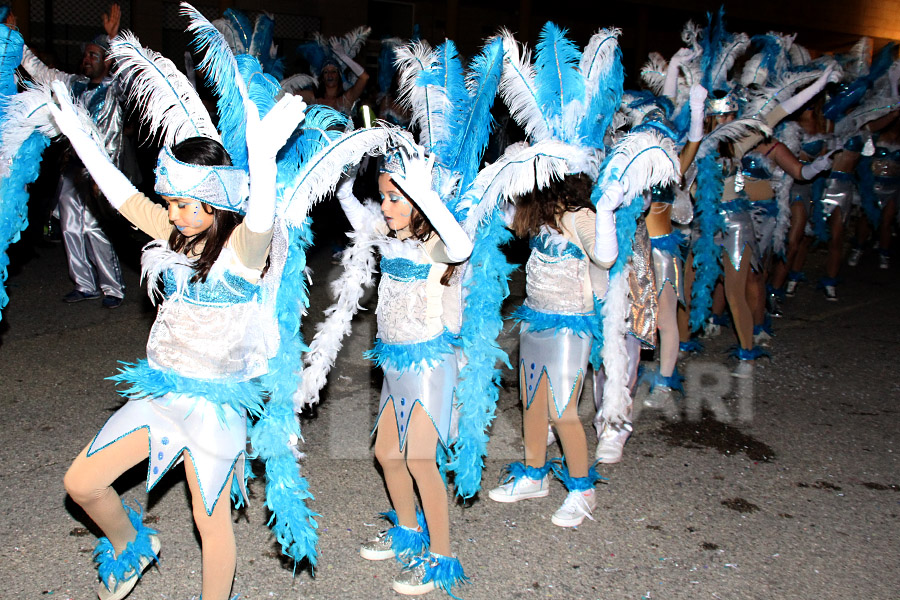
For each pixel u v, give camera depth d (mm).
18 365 5242
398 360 2979
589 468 3748
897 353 6363
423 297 2957
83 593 2949
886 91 7777
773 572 3295
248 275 2496
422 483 3018
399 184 2688
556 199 3398
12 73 3297
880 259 9648
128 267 7801
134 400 2520
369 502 3723
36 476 3805
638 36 18172
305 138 2930
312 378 3232
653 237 4793
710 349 6281
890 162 9266
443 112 3123
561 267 3473
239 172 2461
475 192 3061
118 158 5875
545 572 3238
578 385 3523
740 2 19625
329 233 9711
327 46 9055
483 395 3125
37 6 12055
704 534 3576
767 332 6586
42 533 3326
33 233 8742
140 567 2797
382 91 8703
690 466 4262
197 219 2420
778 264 7328
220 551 2568
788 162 5547
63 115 2824
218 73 2740
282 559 3238
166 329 2525
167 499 3643
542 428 3713
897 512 3846
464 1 17047
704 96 4379
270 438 2730
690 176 5055
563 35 3582
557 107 3523
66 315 6352
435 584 3059
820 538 3578
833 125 7770
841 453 4496
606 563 3320
